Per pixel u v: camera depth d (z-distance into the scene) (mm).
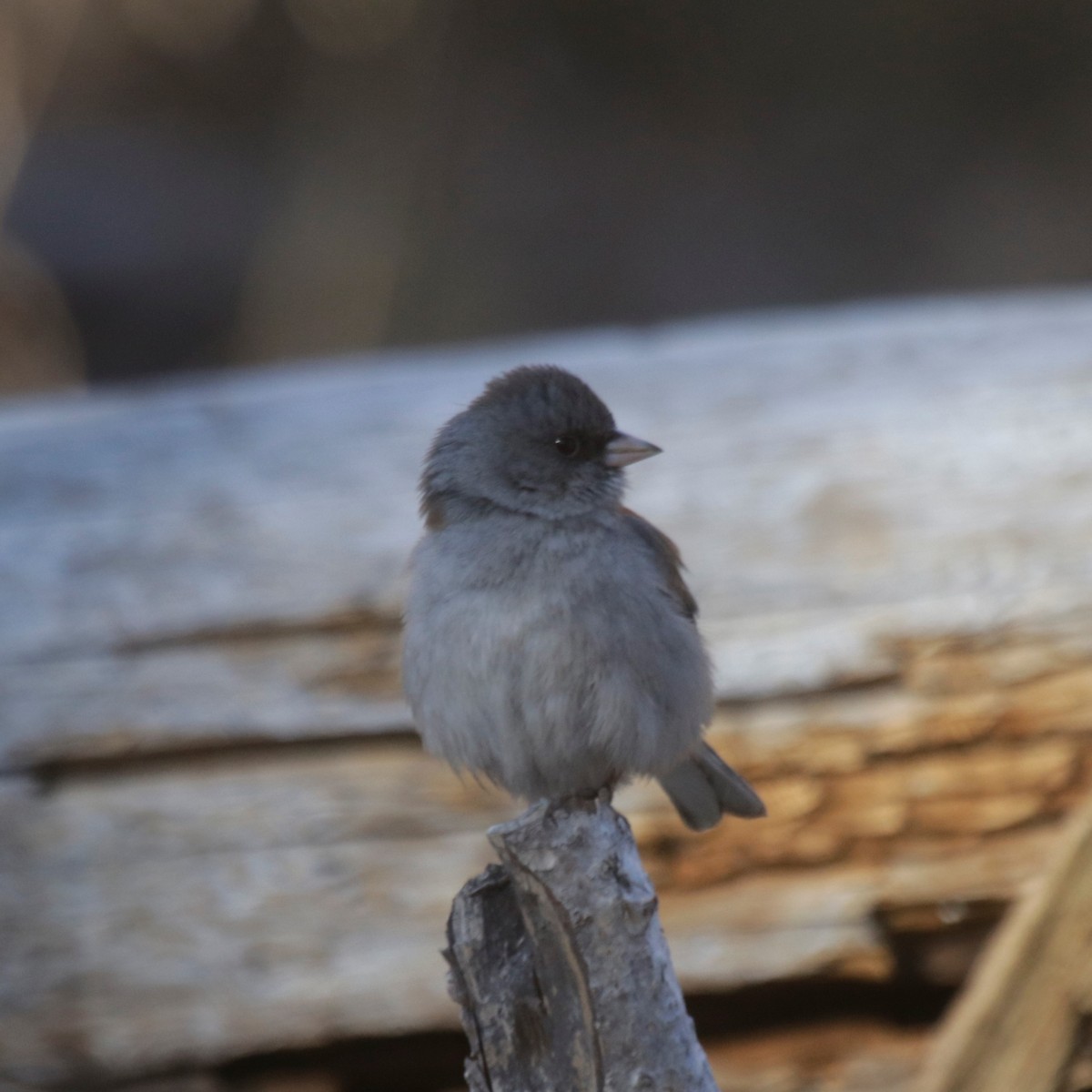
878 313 12516
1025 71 29812
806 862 9188
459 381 12133
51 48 26594
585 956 5555
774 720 9461
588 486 7652
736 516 10391
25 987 9133
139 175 29859
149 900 9289
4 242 26406
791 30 30641
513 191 29609
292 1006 9023
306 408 11875
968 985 8688
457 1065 9188
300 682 9828
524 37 30375
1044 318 11828
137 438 11656
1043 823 9141
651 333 12953
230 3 29719
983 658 9492
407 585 9031
